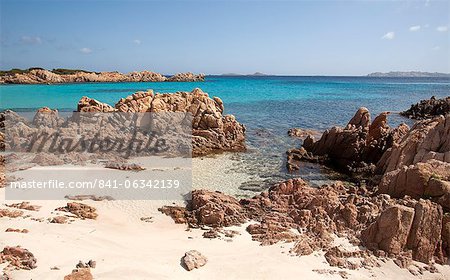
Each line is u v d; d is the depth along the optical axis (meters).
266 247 18.80
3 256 15.43
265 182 30.22
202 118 42.50
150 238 19.58
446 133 27.23
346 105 82.00
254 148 41.56
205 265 16.97
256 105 77.25
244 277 16.17
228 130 42.56
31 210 21.62
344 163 35.25
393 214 17.92
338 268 17.06
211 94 99.62
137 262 16.59
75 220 20.83
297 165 35.50
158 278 15.43
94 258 16.53
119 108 40.91
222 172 32.53
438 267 17.38
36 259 15.72
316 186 29.58
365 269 17.00
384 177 23.78
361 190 25.41
